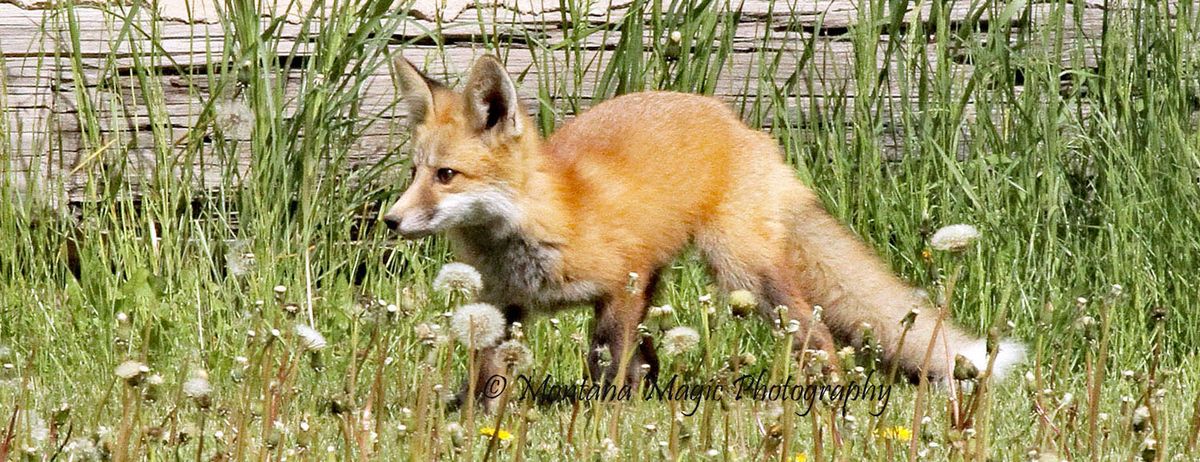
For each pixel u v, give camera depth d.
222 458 6.09
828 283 10.52
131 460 5.95
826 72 12.45
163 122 11.90
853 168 11.68
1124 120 11.45
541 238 9.35
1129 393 8.68
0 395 8.33
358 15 11.62
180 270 10.90
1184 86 11.40
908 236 11.12
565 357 10.09
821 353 6.17
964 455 6.20
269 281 10.53
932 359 10.04
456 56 12.38
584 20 11.69
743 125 10.44
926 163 11.34
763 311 10.03
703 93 11.61
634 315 9.62
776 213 10.14
